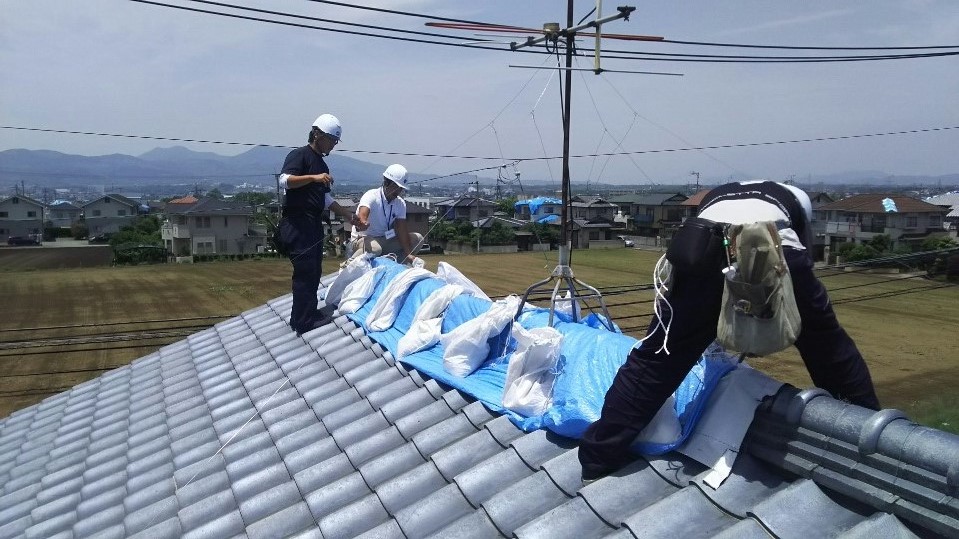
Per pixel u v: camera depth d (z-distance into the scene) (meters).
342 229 22.58
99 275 41.94
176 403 6.41
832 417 2.40
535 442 3.38
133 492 4.75
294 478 3.95
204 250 59.50
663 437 2.90
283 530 3.46
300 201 6.64
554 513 2.73
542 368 3.65
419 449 3.77
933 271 34.28
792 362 20.45
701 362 3.10
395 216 7.26
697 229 2.58
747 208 2.65
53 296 34.38
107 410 7.03
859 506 2.29
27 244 81.81
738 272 2.38
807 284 2.60
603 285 31.38
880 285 35.38
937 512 2.03
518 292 29.09
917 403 17.66
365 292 6.72
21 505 5.27
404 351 5.05
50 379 19.73
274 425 4.84
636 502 2.71
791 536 2.18
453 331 4.47
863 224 51.03
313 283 6.86
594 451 2.90
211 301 32.81
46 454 6.34
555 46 4.52
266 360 6.62
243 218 60.75
